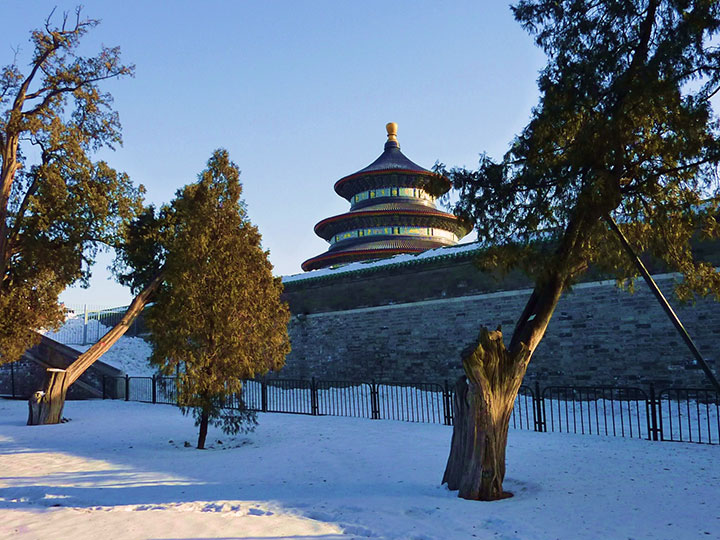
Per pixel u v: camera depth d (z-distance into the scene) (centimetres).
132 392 2930
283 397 2556
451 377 2367
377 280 2686
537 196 922
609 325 1978
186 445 1462
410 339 2528
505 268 963
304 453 1252
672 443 1248
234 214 1490
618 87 851
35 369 3338
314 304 2905
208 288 1421
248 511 754
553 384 2073
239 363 1417
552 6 943
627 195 909
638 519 668
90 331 3791
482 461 799
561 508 726
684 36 810
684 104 824
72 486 960
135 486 952
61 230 2131
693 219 935
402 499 797
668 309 930
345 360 2741
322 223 4309
